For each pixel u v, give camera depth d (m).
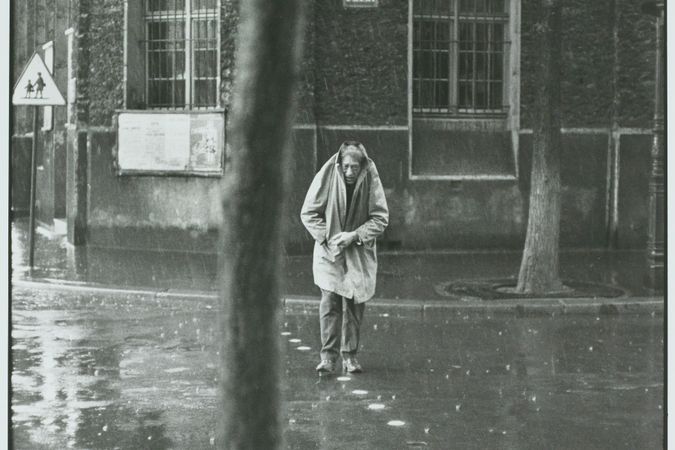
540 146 14.63
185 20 19.55
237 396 2.06
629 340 11.52
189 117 19.22
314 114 18.88
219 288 2.10
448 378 9.40
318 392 8.78
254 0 1.99
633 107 19.84
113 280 15.32
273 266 2.05
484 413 8.09
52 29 23.00
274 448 2.08
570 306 13.45
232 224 2.04
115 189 19.70
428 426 7.67
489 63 19.94
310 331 12.00
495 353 10.69
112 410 8.10
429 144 19.69
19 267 16.72
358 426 7.66
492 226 19.59
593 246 19.92
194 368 9.73
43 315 12.80
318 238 9.34
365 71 19.08
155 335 11.51
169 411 8.09
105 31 19.70
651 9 16.08
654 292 14.47
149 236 19.55
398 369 9.81
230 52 19.11
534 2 19.75
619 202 19.84
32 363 9.88
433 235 19.42
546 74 14.62
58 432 7.43
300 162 18.75
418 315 13.28
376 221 9.39
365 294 9.48
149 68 19.86
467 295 14.13
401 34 19.17
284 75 2.01
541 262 14.50
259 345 2.05
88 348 10.69
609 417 7.94
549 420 7.86
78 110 19.78
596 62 19.80
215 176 19.06
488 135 19.89
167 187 19.39
